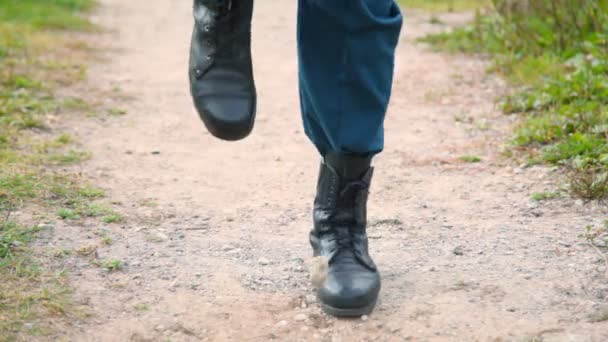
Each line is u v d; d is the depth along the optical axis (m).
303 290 5.12
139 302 4.92
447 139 8.94
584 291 5.01
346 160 4.75
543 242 5.86
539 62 11.56
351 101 4.44
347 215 4.91
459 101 10.62
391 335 4.55
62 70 12.16
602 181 6.78
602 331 4.50
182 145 8.73
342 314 4.70
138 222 6.33
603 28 11.68
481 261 5.54
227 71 4.40
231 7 4.33
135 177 7.52
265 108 10.54
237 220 6.49
